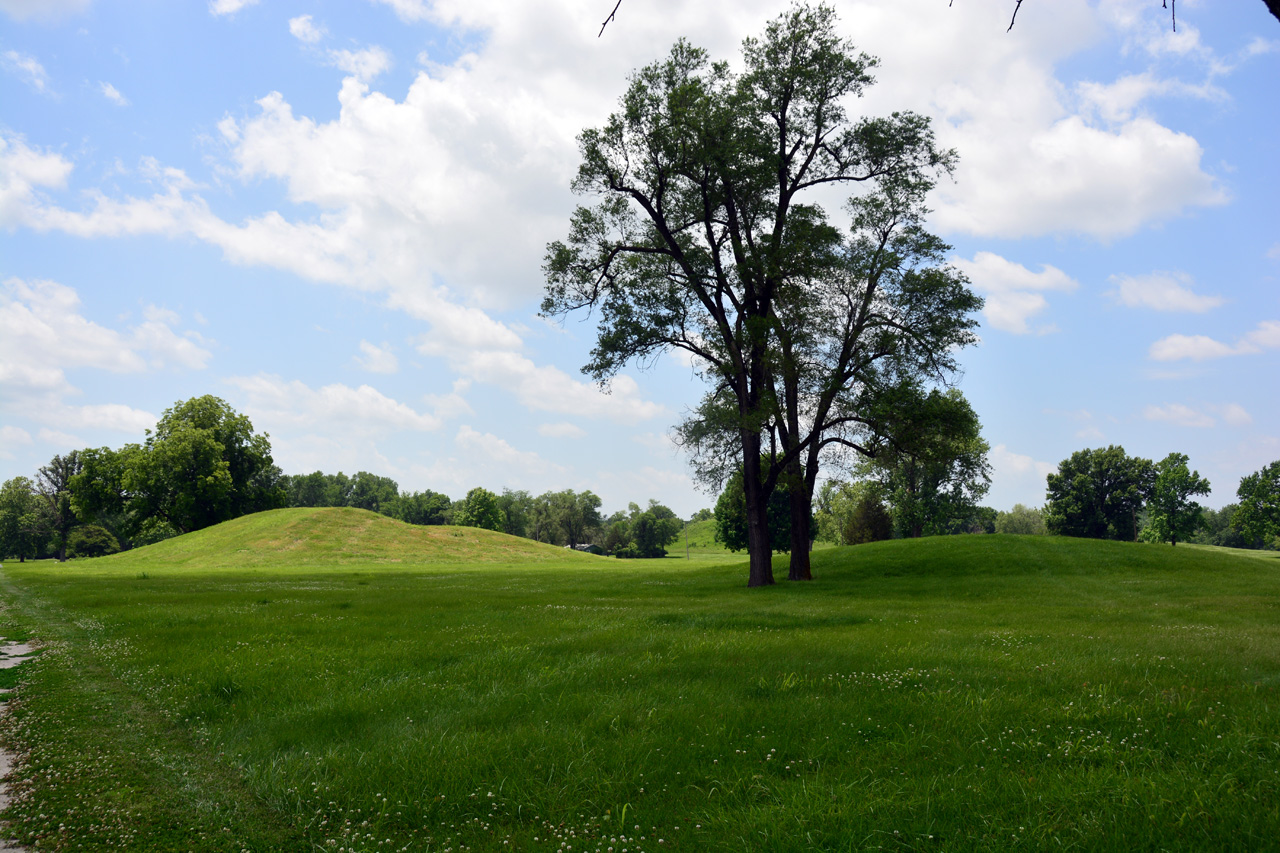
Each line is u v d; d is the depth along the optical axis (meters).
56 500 129.62
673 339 34.69
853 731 7.23
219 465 89.12
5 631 17.17
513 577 47.38
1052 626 17.50
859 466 36.09
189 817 5.51
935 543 47.25
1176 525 94.69
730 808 5.42
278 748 7.13
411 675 10.48
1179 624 18.39
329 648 13.16
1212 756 6.18
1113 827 4.77
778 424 34.16
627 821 5.28
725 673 10.18
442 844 4.96
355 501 192.25
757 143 31.88
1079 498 102.12
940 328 31.61
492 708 8.23
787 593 30.14
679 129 31.38
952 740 6.82
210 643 13.85
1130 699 8.38
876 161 33.47
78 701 9.30
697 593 30.89
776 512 75.62
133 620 18.39
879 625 17.45
